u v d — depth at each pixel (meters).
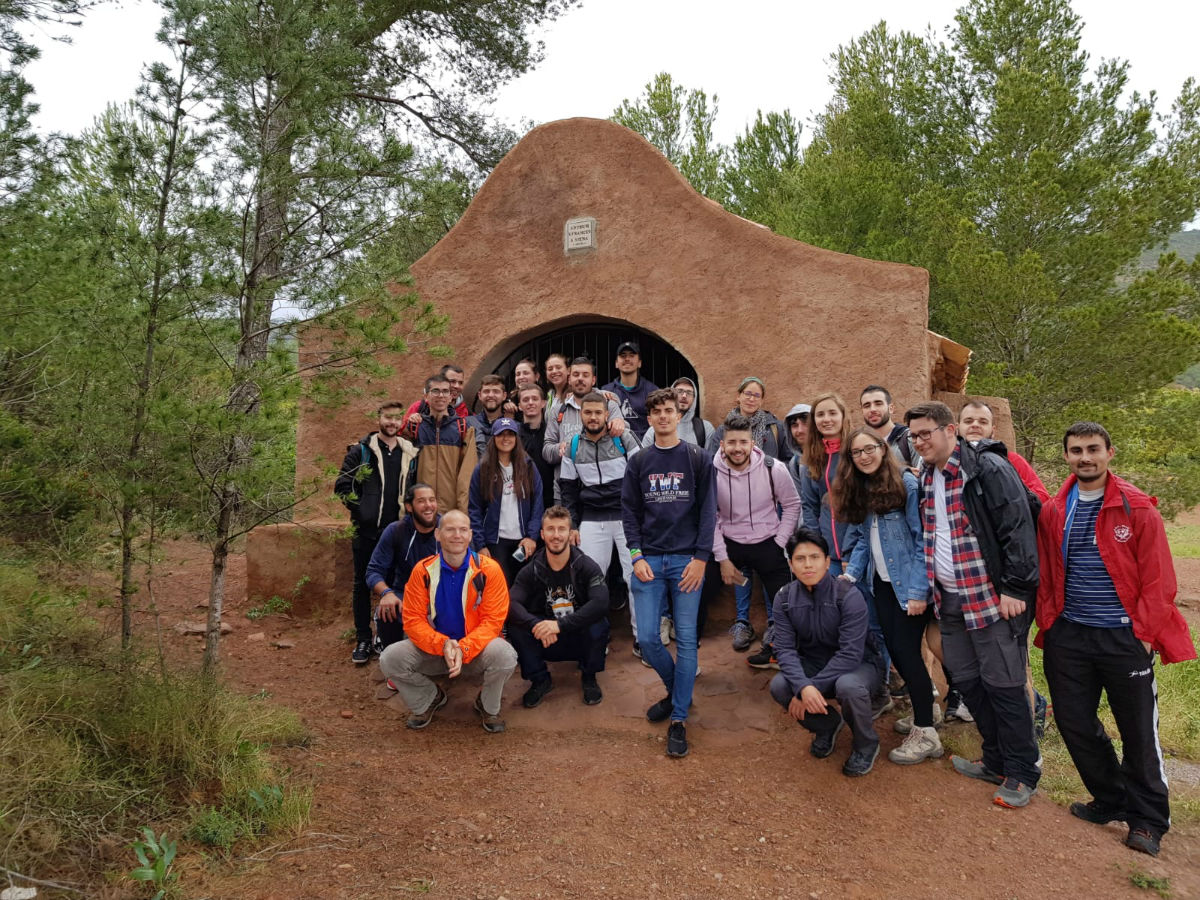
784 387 6.36
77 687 4.02
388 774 4.32
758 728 4.80
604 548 5.70
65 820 3.25
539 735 4.84
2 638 4.44
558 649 5.16
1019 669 4.08
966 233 11.95
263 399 4.21
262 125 4.91
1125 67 12.95
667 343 7.07
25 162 5.16
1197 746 5.22
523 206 7.36
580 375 5.93
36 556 4.76
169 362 4.47
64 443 4.33
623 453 5.65
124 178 4.38
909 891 3.34
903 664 4.51
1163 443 11.96
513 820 3.84
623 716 5.02
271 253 4.84
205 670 4.60
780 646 4.46
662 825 3.81
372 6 10.98
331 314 4.78
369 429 7.41
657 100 15.86
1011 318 11.58
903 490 4.43
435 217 5.11
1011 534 3.99
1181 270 11.60
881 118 15.59
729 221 6.64
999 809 4.04
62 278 5.05
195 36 4.46
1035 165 11.67
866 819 3.89
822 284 6.30
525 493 5.87
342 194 4.71
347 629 6.79
